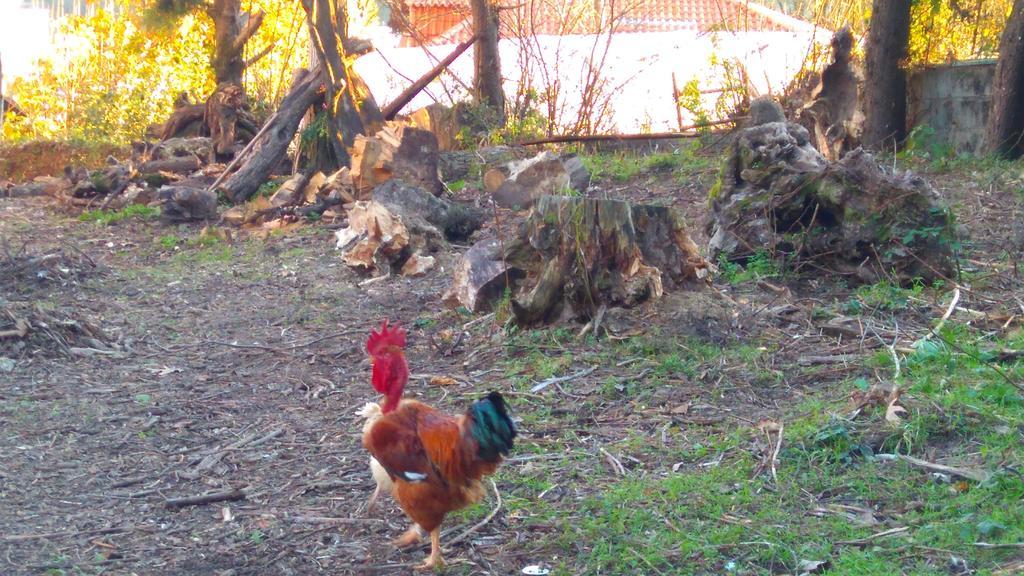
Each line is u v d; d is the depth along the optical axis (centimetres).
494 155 1070
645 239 668
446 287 769
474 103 1166
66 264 823
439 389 622
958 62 1024
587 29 1348
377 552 509
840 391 590
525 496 533
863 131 1035
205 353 683
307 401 622
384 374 500
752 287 718
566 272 664
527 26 1373
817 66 1105
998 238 784
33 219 990
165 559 507
